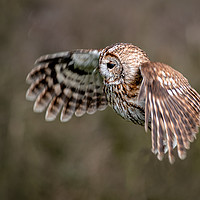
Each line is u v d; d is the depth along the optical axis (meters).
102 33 17.48
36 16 17.36
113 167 14.91
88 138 15.45
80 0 17.86
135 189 14.29
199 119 6.86
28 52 16.47
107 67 7.98
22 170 15.02
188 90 7.21
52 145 15.31
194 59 16.52
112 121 15.34
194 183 13.80
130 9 17.66
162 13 18.08
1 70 15.44
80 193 15.02
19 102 15.22
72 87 8.84
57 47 17.38
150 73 6.74
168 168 13.91
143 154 14.42
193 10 18.38
